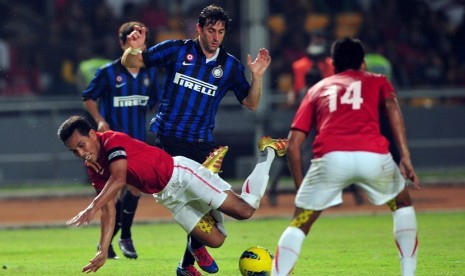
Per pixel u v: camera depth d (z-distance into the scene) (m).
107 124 39.59
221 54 31.77
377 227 50.41
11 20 90.94
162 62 31.47
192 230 29.47
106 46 90.19
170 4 94.56
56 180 76.50
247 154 77.94
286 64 88.12
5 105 76.00
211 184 28.97
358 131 25.91
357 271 33.78
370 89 26.38
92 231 53.25
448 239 43.69
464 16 95.12
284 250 25.77
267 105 76.88
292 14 93.06
